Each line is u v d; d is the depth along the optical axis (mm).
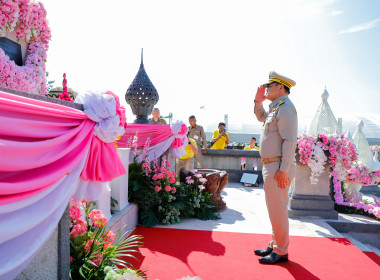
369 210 5363
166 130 5664
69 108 1810
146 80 6020
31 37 3789
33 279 1687
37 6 3699
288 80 3248
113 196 4020
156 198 4508
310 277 2967
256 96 3666
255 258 3383
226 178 5734
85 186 2102
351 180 5633
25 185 1337
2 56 3172
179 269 3020
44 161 1486
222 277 2893
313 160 4973
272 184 3178
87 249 2324
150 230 4277
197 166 9930
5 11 3186
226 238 4016
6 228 1265
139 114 6074
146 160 4816
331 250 3715
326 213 5094
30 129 1428
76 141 1808
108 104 2074
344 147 5008
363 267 3242
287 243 3293
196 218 5059
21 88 3445
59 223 1885
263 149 3262
